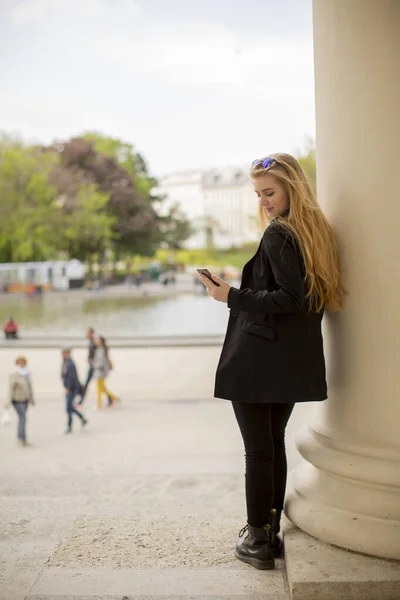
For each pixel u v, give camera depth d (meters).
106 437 9.63
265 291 2.91
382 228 3.06
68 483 5.25
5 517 4.11
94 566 3.26
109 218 73.81
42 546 3.56
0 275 61.44
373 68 3.03
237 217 102.44
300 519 3.29
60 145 80.12
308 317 3.02
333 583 2.82
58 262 66.31
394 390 3.11
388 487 3.09
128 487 4.96
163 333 32.09
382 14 2.99
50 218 68.25
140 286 69.94
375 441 3.15
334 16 3.16
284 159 3.03
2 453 8.38
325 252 2.99
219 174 104.06
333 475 3.28
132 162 91.81
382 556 2.99
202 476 5.27
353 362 3.19
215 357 23.28
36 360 23.25
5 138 71.25
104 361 13.06
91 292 61.69
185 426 10.30
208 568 3.21
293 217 2.96
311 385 3.00
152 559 3.32
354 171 3.11
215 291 2.96
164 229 92.94
